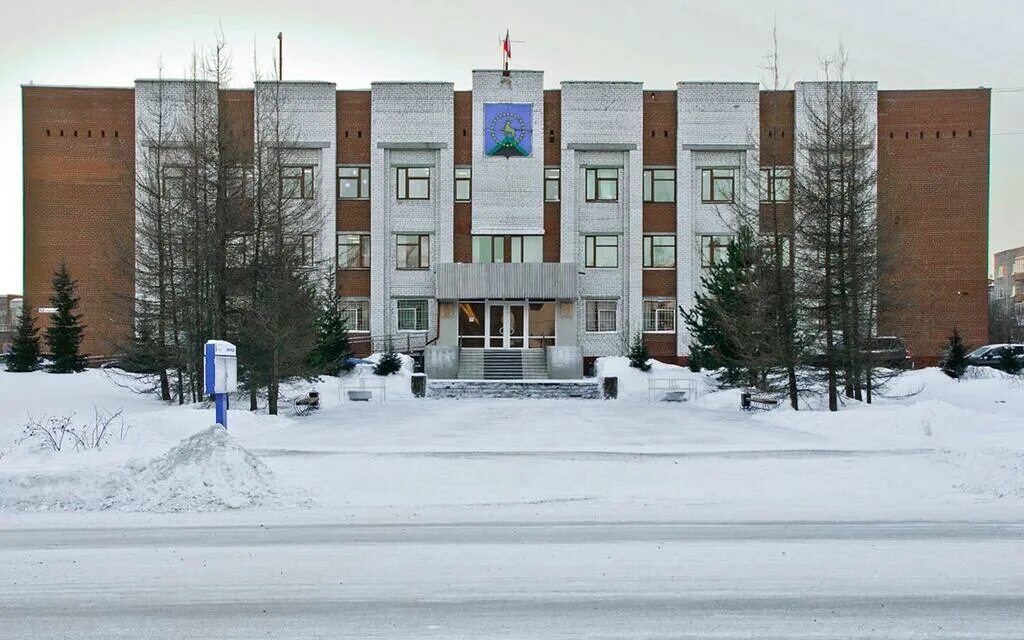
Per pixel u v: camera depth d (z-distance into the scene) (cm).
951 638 624
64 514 1093
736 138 4484
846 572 803
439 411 2834
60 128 4478
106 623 664
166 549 904
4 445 1617
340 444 1791
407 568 823
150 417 2050
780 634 633
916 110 4481
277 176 2803
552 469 1440
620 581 776
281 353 2591
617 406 3098
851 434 1956
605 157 4534
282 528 1014
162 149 3167
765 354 2617
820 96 4131
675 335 4509
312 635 634
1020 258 10344
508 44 4584
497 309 4453
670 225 4538
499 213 4484
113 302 3656
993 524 1028
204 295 2781
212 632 642
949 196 4469
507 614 682
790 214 2652
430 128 4506
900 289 2927
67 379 3312
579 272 4512
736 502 1187
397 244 4550
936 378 3588
